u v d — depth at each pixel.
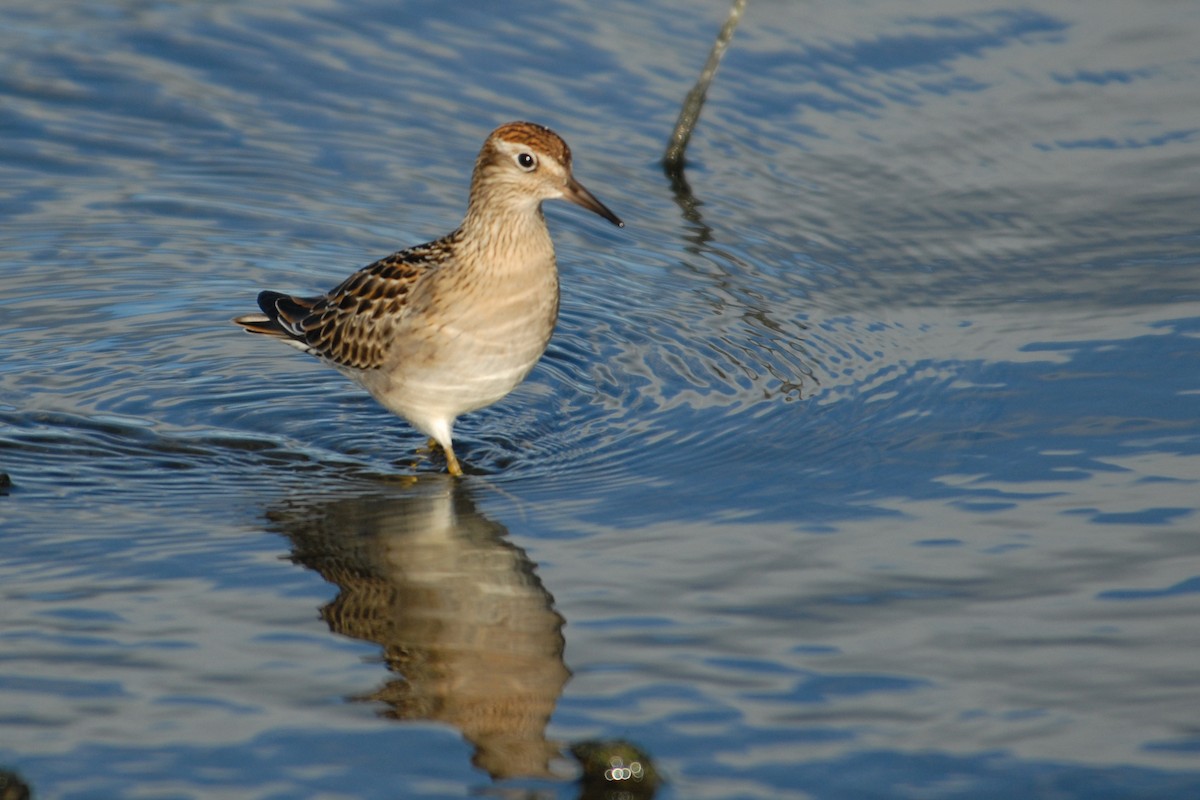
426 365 11.87
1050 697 8.98
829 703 8.89
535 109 18.44
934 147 18.11
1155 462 11.90
